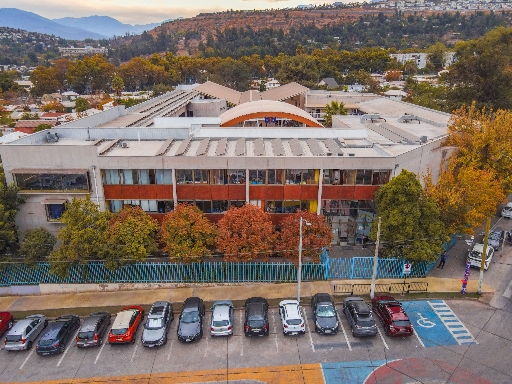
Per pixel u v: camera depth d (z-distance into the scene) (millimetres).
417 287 34062
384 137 48344
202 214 36625
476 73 72312
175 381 25250
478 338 28297
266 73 198875
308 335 29141
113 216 36406
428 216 35094
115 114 59656
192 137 46562
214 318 29141
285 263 35312
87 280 35344
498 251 40406
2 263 35312
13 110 125000
